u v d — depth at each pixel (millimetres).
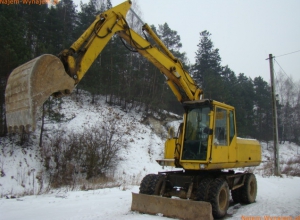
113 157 19484
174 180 8383
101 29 6863
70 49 6227
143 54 7953
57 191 13523
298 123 54406
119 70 31000
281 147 47906
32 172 16547
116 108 29156
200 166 7770
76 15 39406
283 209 8797
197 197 7543
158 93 32469
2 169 15914
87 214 7898
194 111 8508
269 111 48594
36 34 29250
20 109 5359
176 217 7188
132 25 32531
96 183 16000
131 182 16625
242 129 38625
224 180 8078
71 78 5824
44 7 31500
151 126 28516
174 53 34125
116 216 7520
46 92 5402
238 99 40625
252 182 10430
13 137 19062
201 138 8156
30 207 9250
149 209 7719
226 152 8453
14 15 24203
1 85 18094
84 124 23375
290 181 17016
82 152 18578
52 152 18469
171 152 8656
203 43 43562
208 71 39406
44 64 5410
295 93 54562
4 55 17984
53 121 21828
